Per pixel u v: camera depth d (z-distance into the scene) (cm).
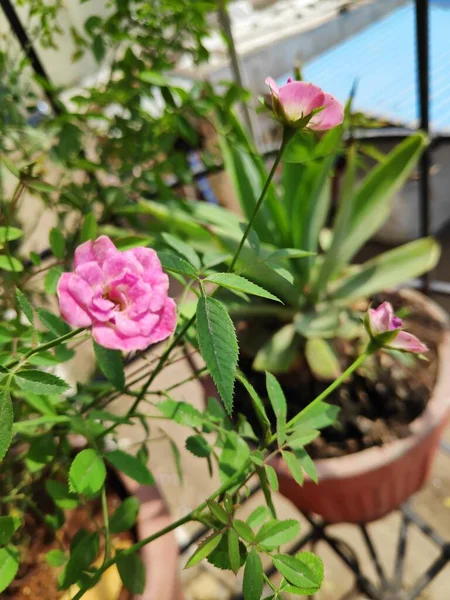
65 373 44
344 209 36
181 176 39
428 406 35
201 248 37
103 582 30
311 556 18
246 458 23
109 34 35
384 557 48
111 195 36
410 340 21
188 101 34
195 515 20
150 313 17
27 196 44
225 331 16
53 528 28
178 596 31
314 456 34
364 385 36
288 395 37
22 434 29
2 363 21
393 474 34
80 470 20
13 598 30
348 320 37
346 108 32
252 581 17
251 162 40
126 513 26
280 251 23
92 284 17
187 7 34
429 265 38
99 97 34
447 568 47
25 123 36
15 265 26
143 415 25
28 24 37
